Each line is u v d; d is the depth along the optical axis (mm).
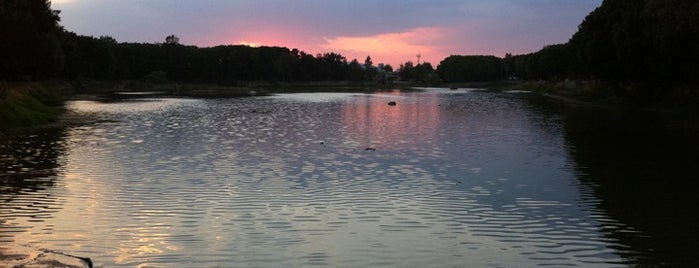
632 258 14555
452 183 23172
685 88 64188
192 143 35031
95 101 85812
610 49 71625
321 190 21641
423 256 14594
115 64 161625
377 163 27828
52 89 98438
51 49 75062
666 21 60500
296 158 29250
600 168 26812
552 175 25031
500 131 42969
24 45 60656
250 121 51938
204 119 53844
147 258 14188
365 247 15203
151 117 55562
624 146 34469
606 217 18219
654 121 51406
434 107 74875
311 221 17484
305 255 14555
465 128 45312
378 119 54656
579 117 56688
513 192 21641
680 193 21625
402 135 39969
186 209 18688
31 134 38969
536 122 51188
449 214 18453
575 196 21078
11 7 62406
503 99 98500
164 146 33531
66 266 12852
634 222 17672
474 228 16984
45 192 20891
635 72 67688
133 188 21672
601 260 14422
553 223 17547
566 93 103062
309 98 104125
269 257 14383
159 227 16703
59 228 16484
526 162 28438
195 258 14242
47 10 76688
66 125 45750
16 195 20391
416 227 17000
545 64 142000
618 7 73375
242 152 31297
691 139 38062
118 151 31250
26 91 68375
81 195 20484
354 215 18203
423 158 29422
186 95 116500
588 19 83625
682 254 14852
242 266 13766
